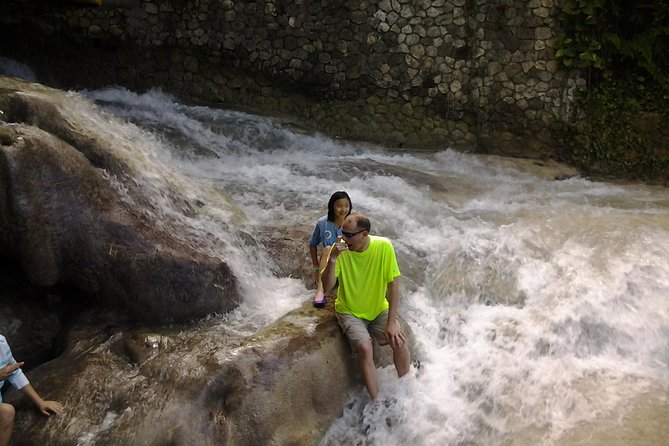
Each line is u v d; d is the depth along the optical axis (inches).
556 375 209.2
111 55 441.4
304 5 435.2
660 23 418.3
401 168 370.0
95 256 201.5
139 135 261.6
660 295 238.4
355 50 434.3
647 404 195.3
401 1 426.9
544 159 422.0
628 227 285.3
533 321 229.6
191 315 205.0
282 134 415.2
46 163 195.0
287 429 176.4
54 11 433.1
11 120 211.0
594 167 416.2
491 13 419.2
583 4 402.9
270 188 316.8
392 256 193.0
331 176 345.4
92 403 174.9
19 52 435.5
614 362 218.2
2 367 169.2
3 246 196.7
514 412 194.2
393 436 187.6
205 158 355.3
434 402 196.9
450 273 255.9
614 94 416.8
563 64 414.0
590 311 231.8
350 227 187.9
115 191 209.6
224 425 168.6
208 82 445.4
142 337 193.8
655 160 408.8
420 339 223.1
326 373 188.1
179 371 177.5
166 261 201.8
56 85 437.7
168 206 224.5
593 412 192.5
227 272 210.7
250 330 198.5
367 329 200.7
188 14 439.5
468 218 302.4
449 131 432.5
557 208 323.9
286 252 243.0
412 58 430.3
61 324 215.0
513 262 259.4
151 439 165.2
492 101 425.1
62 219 197.5
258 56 442.0
